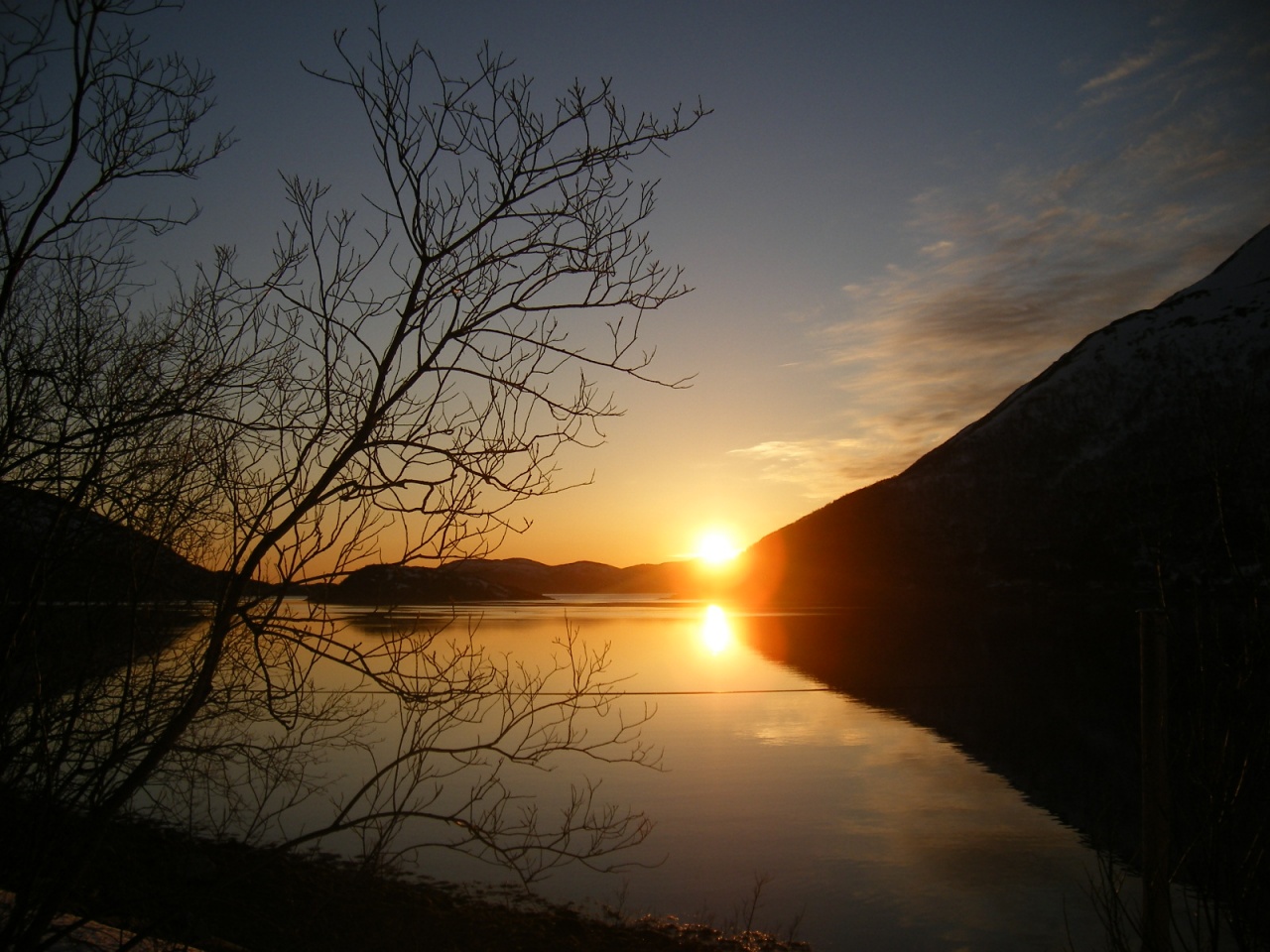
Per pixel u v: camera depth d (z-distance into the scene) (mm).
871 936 7262
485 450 3359
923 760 14484
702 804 11359
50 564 3135
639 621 59000
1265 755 3113
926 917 7648
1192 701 3424
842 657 33250
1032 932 7301
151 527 3447
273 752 4309
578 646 32656
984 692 23188
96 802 3068
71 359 3555
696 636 44875
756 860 9148
